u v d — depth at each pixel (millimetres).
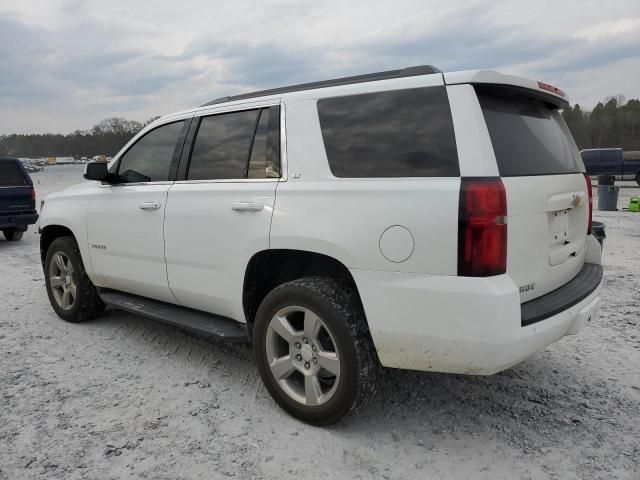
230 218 3156
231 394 3303
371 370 2670
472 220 2273
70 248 4582
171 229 3551
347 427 2889
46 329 4598
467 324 2309
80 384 3455
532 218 2533
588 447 2670
